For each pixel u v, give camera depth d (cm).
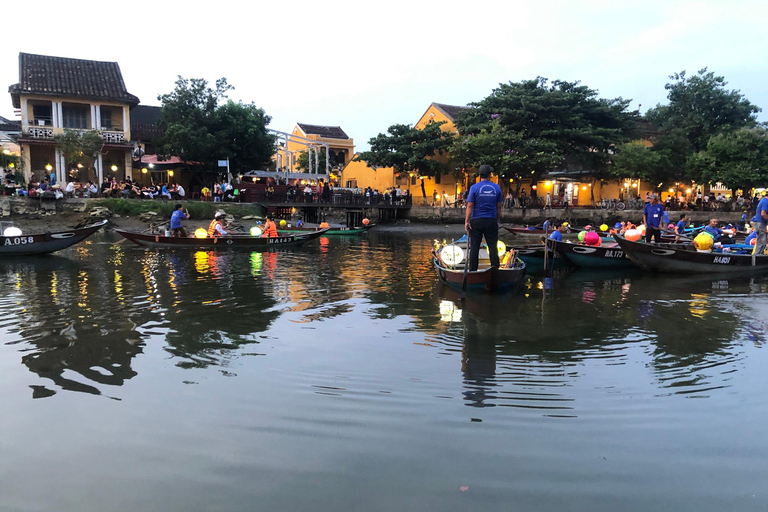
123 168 3073
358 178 4928
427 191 4288
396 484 309
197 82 3111
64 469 324
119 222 2462
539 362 520
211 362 518
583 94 3597
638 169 3594
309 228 2709
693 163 3775
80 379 471
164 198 2750
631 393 441
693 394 440
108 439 361
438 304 803
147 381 466
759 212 1189
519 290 934
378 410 407
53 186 2552
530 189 4103
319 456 340
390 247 1930
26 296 853
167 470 323
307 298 853
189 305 789
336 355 541
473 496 298
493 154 3375
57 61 3009
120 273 1132
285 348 566
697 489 307
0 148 3183
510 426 382
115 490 303
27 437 364
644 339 602
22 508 286
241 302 815
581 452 347
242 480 312
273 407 412
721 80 4209
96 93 2902
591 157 3584
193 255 1520
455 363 517
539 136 3522
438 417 396
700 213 3719
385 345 578
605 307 779
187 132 2898
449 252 988
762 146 3647
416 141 3812
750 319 700
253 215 2791
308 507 287
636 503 293
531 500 295
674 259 1140
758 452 347
